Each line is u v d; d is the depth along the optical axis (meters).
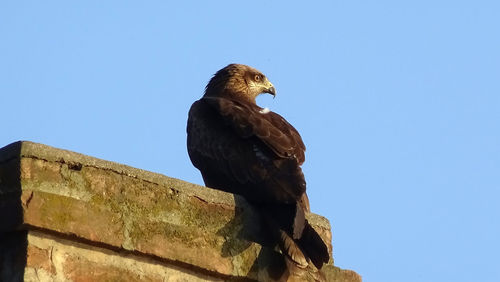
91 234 9.30
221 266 10.48
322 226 12.38
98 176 9.60
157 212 10.03
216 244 10.56
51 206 9.08
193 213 10.43
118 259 9.56
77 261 9.20
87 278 9.21
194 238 10.33
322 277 11.40
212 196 10.74
